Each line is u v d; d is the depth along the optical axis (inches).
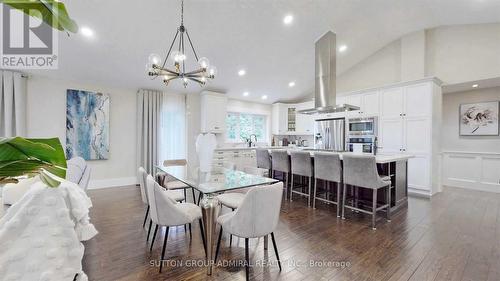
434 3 146.6
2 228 28.0
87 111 175.2
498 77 153.0
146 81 185.0
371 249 83.0
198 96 228.5
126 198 149.9
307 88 256.4
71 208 36.9
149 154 197.9
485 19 153.5
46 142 22.0
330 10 148.0
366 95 195.0
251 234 63.2
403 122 171.8
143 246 85.1
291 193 149.9
